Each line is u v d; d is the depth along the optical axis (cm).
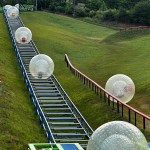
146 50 6228
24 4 11669
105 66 5291
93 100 3597
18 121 2875
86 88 4003
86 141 2714
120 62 5475
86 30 9169
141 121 3112
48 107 3509
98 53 6291
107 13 10356
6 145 2381
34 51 5672
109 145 1427
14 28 7444
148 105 3559
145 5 9825
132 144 1425
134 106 3553
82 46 6825
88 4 11694
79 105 3612
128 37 7988
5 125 2653
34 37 6906
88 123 3169
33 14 10100
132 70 4866
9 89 3675
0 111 2906
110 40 7856
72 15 11106
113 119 3111
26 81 4041
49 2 11644
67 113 3338
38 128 2984
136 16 9875
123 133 1437
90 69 5203
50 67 3888
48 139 2648
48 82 4181
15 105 3241
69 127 3025
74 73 4675
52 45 6462
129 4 11762
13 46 5872
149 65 5034
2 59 4909
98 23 10238
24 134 2672
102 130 1445
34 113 3306
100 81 4578
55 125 3080
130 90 3259
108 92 3300
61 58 5756
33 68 3878
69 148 1933
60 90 3984
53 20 9812
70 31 8744
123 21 10088
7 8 8694
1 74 4156
